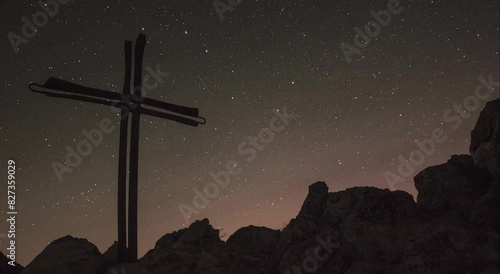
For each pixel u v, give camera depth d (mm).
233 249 11688
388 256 9953
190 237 11891
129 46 11398
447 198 10906
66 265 10141
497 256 9047
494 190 10180
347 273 9891
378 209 10953
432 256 9164
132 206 10945
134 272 10039
